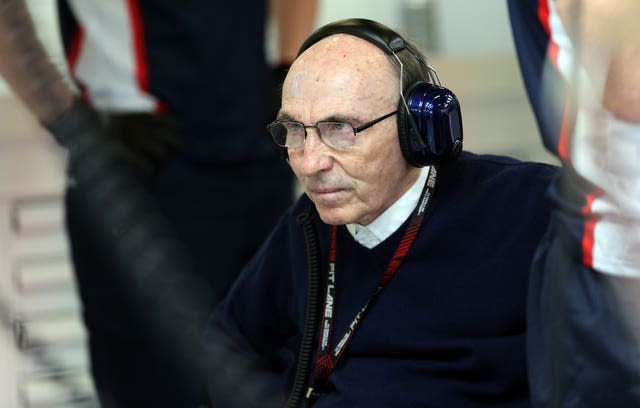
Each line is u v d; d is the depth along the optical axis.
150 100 5.52
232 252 5.77
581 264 3.66
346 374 4.06
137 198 5.29
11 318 5.92
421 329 3.98
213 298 5.60
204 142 5.63
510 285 3.93
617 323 3.57
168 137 5.53
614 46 3.36
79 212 5.23
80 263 5.28
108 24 5.45
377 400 3.96
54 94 5.16
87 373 5.56
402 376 3.99
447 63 8.63
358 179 3.83
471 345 3.94
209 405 4.57
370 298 4.05
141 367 5.16
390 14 9.23
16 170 6.91
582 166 3.62
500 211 3.98
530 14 3.72
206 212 5.64
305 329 4.20
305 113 3.80
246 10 5.62
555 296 3.70
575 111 3.57
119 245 5.16
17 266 6.87
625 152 3.53
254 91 5.75
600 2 3.33
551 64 3.64
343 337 4.09
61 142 5.22
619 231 3.58
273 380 4.42
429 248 3.99
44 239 6.97
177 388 4.96
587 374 3.63
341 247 4.19
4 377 5.68
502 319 3.93
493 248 3.96
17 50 5.02
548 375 3.71
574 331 3.65
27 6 5.02
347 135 3.78
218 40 5.56
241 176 5.76
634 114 3.45
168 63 5.52
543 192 3.96
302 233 4.35
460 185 4.04
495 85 8.68
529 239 3.93
